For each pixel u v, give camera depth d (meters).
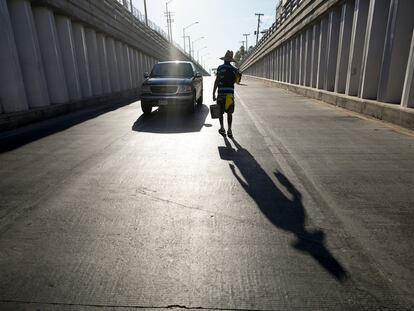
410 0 7.71
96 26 15.41
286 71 24.89
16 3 9.47
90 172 4.63
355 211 3.24
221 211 3.30
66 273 2.33
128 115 10.85
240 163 4.98
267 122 8.78
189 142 6.52
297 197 3.62
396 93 8.45
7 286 2.20
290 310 1.93
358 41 10.83
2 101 8.71
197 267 2.37
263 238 2.76
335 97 12.13
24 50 9.81
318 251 2.55
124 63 21.72
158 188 3.97
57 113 10.72
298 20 18.95
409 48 8.09
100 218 3.18
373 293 2.07
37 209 3.41
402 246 2.60
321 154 5.40
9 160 5.34
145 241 2.74
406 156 5.15
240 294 2.08
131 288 2.16
